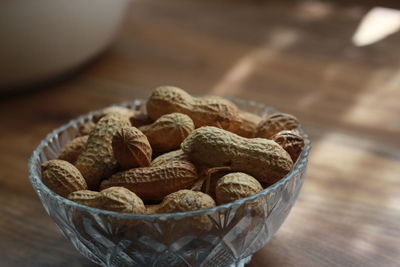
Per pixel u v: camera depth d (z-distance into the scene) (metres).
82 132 0.37
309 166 0.41
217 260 0.32
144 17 0.67
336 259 0.35
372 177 0.40
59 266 0.35
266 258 0.35
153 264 0.32
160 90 0.36
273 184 0.32
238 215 0.31
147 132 0.35
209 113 0.35
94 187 0.34
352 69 0.53
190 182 0.33
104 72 0.55
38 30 0.49
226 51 0.58
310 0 0.69
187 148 0.33
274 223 0.33
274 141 0.34
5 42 0.49
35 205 0.40
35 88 0.53
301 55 0.56
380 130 0.45
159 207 0.31
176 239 0.31
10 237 0.37
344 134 0.44
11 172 0.43
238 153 0.33
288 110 0.48
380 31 0.59
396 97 0.48
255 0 0.70
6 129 0.48
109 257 0.32
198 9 0.69
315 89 0.50
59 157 0.36
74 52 0.52
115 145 0.33
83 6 0.50
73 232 0.32
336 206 0.38
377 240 0.36
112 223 0.30
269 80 0.52
